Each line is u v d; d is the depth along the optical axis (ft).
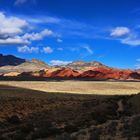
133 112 142.10
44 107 219.00
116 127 88.43
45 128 104.42
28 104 230.68
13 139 97.76
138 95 168.96
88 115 138.10
